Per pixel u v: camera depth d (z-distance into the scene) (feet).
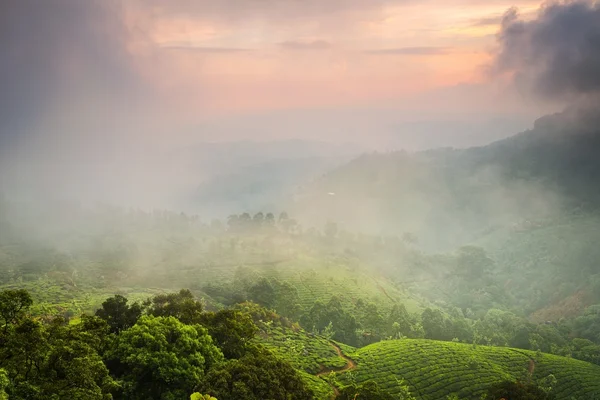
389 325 501.15
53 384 129.39
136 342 183.73
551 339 524.11
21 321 137.80
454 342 447.83
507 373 365.81
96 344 178.50
